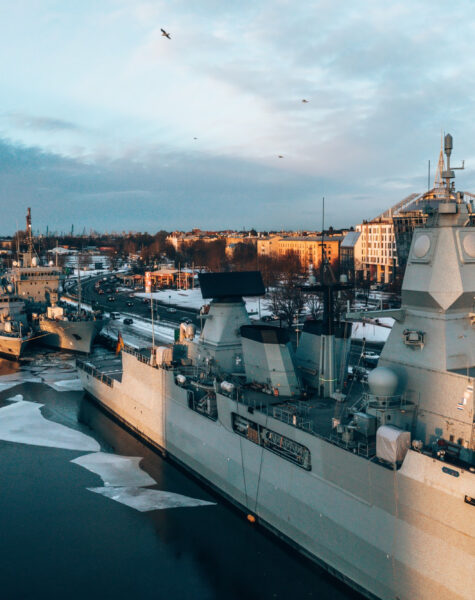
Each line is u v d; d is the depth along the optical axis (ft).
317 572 76.18
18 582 75.82
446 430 67.51
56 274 269.44
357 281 382.42
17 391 171.53
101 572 77.71
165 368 115.96
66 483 104.01
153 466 111.75
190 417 104.47
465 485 54.29
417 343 71.46
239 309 115.44
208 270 543.39
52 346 242.99
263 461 83.97
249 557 80.38
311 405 88.99
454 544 56.13
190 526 88.53
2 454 118.11
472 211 72.08
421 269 72.43
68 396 165.48
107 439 127.24
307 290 88.84
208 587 74.38
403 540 61.52
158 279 493.77
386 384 70.69
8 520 91.04
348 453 67.05
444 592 57.72
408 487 60.08
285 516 80.64
